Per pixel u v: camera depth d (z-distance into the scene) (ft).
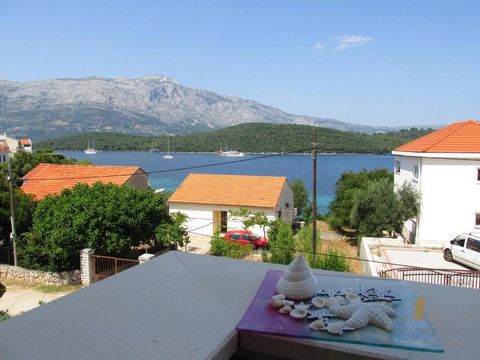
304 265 9.91
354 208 82.74
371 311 8.39
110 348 7.27
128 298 9.78
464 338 7.95
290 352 7.86
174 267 12.45
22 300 53.47
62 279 59.67
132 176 98.58
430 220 73.31
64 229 57.67
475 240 56.39
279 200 94.99
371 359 7.26
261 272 12.09
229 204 93.09
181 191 100.42
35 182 96.63
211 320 8.55
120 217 60.39
